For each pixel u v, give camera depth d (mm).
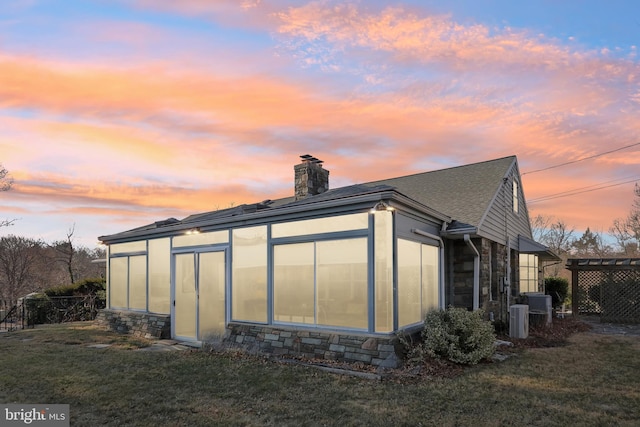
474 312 7691
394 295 6949
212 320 9703
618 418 4621
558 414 4742
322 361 7180
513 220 13750
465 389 5648
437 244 9156
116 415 4832
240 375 6488
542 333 10523
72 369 6941
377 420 4590
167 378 6363
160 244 11461
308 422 4562
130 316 11867
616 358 7621
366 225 7277
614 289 13656
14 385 6016
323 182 13398
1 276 27875
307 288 7961
